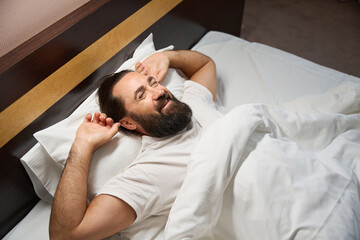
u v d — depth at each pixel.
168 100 1.16
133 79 1.17
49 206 1.16
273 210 0.92
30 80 0.98
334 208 0.91
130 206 0.96
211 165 0.95
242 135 1.01
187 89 1.40
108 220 0.92
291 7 3.17
